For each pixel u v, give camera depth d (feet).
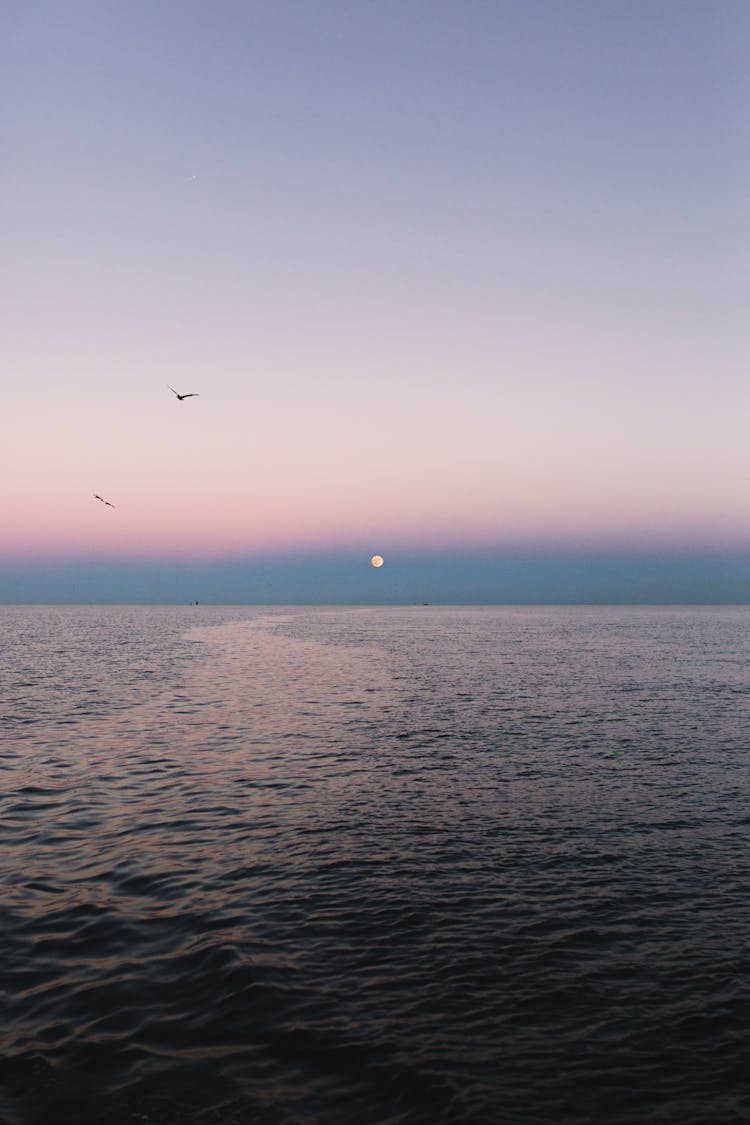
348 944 42.19
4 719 119.75
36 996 36.06
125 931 43.42
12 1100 28.63
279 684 172.96
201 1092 29.32
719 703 138.92
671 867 54.85
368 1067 31.07
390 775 83.10
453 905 47.78
